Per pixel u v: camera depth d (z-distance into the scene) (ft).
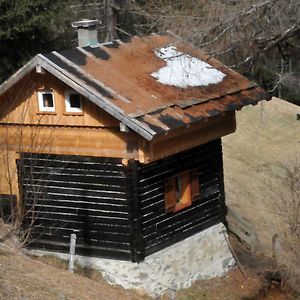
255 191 83.97
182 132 53.11
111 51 56.75
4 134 56.39
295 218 55.01
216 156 59.52
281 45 67.26
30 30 83.15
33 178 54.85
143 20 106.01
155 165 53.62
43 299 41.52
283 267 57.31
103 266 54.03
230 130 59.57
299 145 99.14
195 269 57.67
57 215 55.21
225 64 63.98
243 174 88.84
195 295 56.13
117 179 52.70
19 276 44.04
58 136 54.19
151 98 52.26
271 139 99.96
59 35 94.12
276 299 57.88
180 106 52.60
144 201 53.11
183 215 56.75
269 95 60.59
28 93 54.54
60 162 54.49
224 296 57.21
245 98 58.13
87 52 55.26
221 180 60.13
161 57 58.18
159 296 54.19
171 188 55.16
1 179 57.57
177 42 54.34
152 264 53.98
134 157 51.67
